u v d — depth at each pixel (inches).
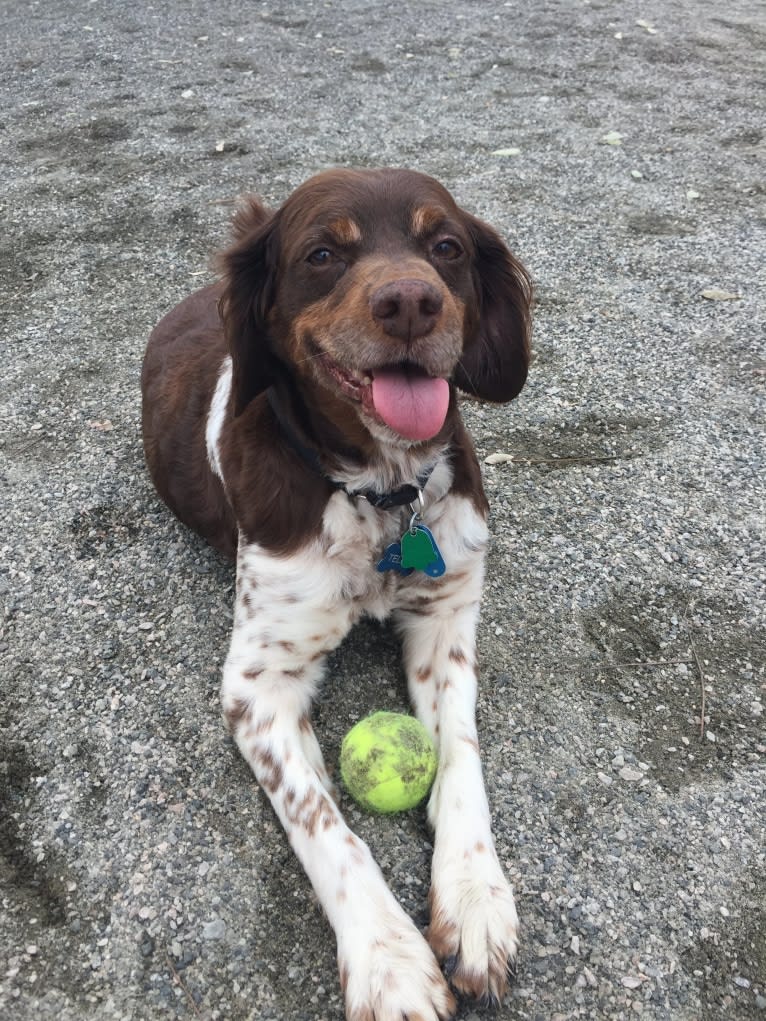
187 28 102.7
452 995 18.8
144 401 34.1
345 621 25.9
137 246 54.2
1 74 88.4
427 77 84.0
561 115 74.2
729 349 43.5
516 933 19.8
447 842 21.2
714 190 60.4
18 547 32.1
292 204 24.4
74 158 67.4
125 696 26.4
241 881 21.5
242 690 24.5
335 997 19.3
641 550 31.8
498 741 25.0
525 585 30.4
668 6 109.0
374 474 24.7
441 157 66.2
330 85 82.3
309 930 20.6
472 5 109.3
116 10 112.0
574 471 35.7
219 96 79.8
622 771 24.2
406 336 20.6
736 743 25.0
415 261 22.2
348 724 25.9
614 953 20.1
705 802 23.4
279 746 23.1
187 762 24.5
